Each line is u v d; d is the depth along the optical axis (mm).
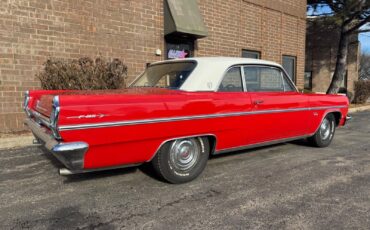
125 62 8625
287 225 3020
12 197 3621
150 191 3818
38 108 4016
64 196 3656
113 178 4238
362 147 6379
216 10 10664
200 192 3814
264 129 4832
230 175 4453
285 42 13531
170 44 9578
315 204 3506
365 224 3047
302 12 14297
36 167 4723
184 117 3832
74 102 3084
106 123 3248
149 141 3629
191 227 2967
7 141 5949
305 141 6773
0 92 6805
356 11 14086
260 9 12258
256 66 4910
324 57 20969
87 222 3041
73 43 7730
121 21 8492
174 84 4348
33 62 7188
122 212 3260
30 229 2895
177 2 9266
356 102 17219
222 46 10961
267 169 4762
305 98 5496
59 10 7477
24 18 7004
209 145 4379
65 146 3037
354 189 3969
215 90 4309
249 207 3416
